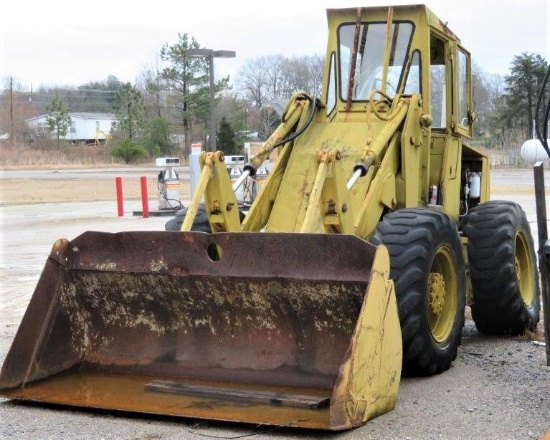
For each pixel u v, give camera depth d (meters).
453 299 6.71
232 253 5.77
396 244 6.16
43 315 6.09
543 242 5.32
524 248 8.23
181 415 5.24
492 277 7.59
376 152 6.76
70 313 6.28
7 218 21.50
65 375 6.15
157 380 5.91
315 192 6.00
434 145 8.04
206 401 5.50
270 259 5.66
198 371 5.95
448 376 6.43
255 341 5.90
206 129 54.19
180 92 55.09
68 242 6.23
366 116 7.40
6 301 10.12
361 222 6.54
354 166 6.65
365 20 7.71
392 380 5.37
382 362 5.24
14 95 79.75
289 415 5.16
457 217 8.41
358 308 5.51
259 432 5.10
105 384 5.93
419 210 6.54
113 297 6.19
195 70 54.19
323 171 6.08
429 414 5.43
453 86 8.15
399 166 7.12
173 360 6.06
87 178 42.78
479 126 52.03
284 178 7.12
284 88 50.66
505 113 48.03
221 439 5.00
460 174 8.59
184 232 5.89
